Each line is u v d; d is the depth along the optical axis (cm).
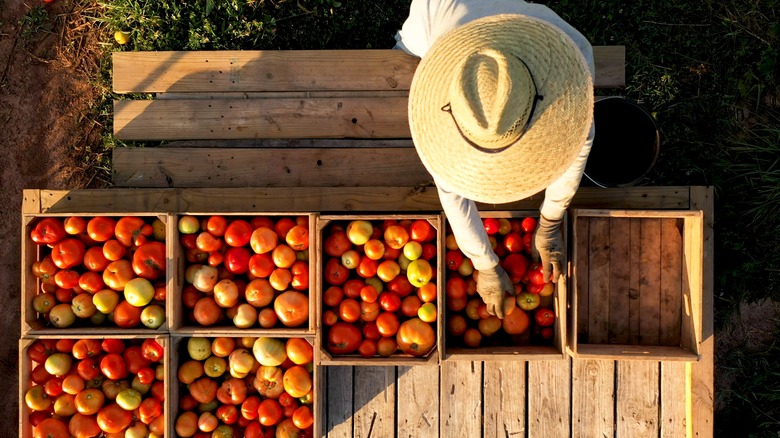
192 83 296
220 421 263
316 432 250
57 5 335
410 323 250
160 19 322
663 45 316
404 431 269
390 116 294
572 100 151
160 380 262
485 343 264
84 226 259
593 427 266
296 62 294
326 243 255
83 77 336
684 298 257
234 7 318
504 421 268
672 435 264
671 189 269
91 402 252
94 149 337
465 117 138
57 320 256
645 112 272
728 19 312
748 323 322
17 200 338
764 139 312
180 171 294
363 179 292
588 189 272
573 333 245
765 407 318
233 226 253
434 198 278
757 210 310
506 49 147
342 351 252
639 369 267
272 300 261
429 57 160
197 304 255
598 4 316
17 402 339
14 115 336
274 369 258
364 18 322
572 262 247
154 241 262
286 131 296
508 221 257
